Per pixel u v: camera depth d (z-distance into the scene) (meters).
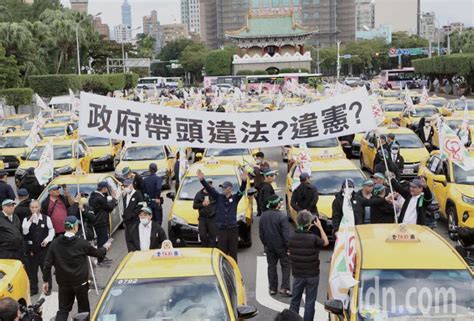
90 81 73.75
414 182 11.48
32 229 11.62
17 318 6.28
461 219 14.14
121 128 10.96
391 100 42.66
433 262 7.61
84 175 16.61
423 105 36.25
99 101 10.89
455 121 28.09
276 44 132.25
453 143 14.02
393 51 118.75
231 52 135.88
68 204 13.05
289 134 11.14
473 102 37.66
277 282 11.37
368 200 12.10
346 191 8.07
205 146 11.10
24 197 12.30
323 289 11.55
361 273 7.56
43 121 30.88
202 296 7.06
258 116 11.13
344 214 7.70
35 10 104.06
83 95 10.85
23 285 9.30
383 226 8.97
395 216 11.39
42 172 13.95
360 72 172.12
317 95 51.09
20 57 69.69
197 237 14.01
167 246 7.89
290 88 58.03
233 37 132.62
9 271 9.09
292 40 131.88
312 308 9.30
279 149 32.16
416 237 8.10
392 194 11.48
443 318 6.93
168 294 7.09
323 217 14.06
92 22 92.12
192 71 160.38
